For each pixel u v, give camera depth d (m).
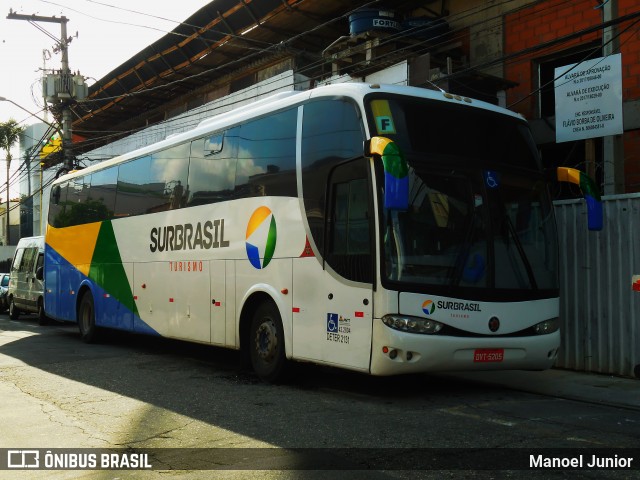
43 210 38.66
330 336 7.79
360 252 7.45
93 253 14.66
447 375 9.48
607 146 10.09
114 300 13.58
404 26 16.92
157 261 12.05
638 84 13.31
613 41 10.06
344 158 7.86
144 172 12.88
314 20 20.39
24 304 22.48
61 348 13.73
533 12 15.40
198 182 11.00
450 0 17.53
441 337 7.20
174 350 13.29
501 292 7.63
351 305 7.52
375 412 7.03
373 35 16.47
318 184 8.23
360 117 7.67
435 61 16.23
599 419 6.69
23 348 13.75
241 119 10.05
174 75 26.70
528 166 8.45
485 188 7.88
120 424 6.75
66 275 16.06
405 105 7.79
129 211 13.26
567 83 10.52
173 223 11.60
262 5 20.45
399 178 6.53
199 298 10.66
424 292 7.22
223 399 7.89
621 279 9.25
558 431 6.16
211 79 27.05
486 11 16.42
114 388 8.80
